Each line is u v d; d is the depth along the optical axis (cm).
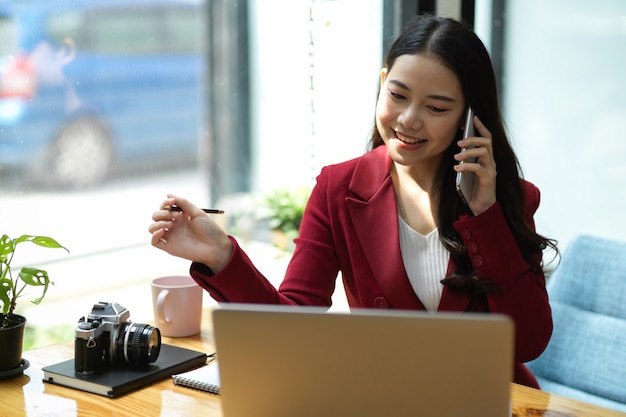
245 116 378
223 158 379
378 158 180
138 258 333
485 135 160
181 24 355
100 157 318
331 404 107
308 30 326
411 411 104
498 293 159
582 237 189
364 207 174
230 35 373
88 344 143
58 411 133
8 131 285
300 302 168
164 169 352
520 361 167
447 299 164
